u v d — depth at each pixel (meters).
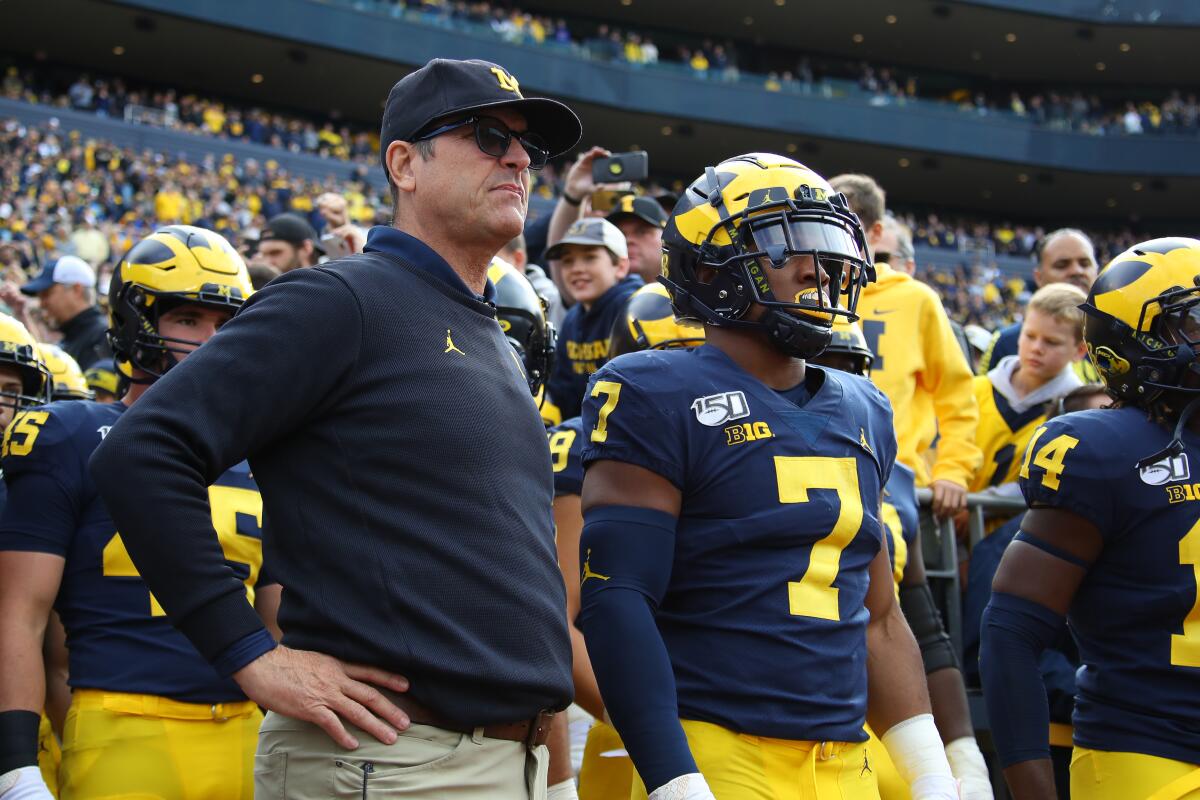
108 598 2.76
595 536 2.29
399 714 1.99
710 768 2.23
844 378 2.53
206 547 1.97
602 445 2.33
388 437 2.07
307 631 2.04
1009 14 29.84
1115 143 31.09
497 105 2.25
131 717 2.71
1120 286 2.76
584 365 4.53
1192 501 2.65
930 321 4.38
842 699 2.30
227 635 1.96
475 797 2.04
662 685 2.17
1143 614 2.65
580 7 29.88
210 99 27.75
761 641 2.26
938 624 3.23
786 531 2.28
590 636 2.24
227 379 2.01
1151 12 29.91
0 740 2.56
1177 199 32.94
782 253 2.32
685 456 2.31
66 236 17.17
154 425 1.97
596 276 4.46
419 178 2.28
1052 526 2.74
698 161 31.83
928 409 4.36
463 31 26.64
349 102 28.30
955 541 4.25
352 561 2.03
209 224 19.19
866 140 29.94
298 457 2.10
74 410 2.85
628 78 28.23
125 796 2.66
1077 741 2.77
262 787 2.08
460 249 2.30
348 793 1.98
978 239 31.42
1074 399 4.09
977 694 4.04
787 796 2.22
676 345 3.20
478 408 2.15
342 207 6.64
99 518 2.78
